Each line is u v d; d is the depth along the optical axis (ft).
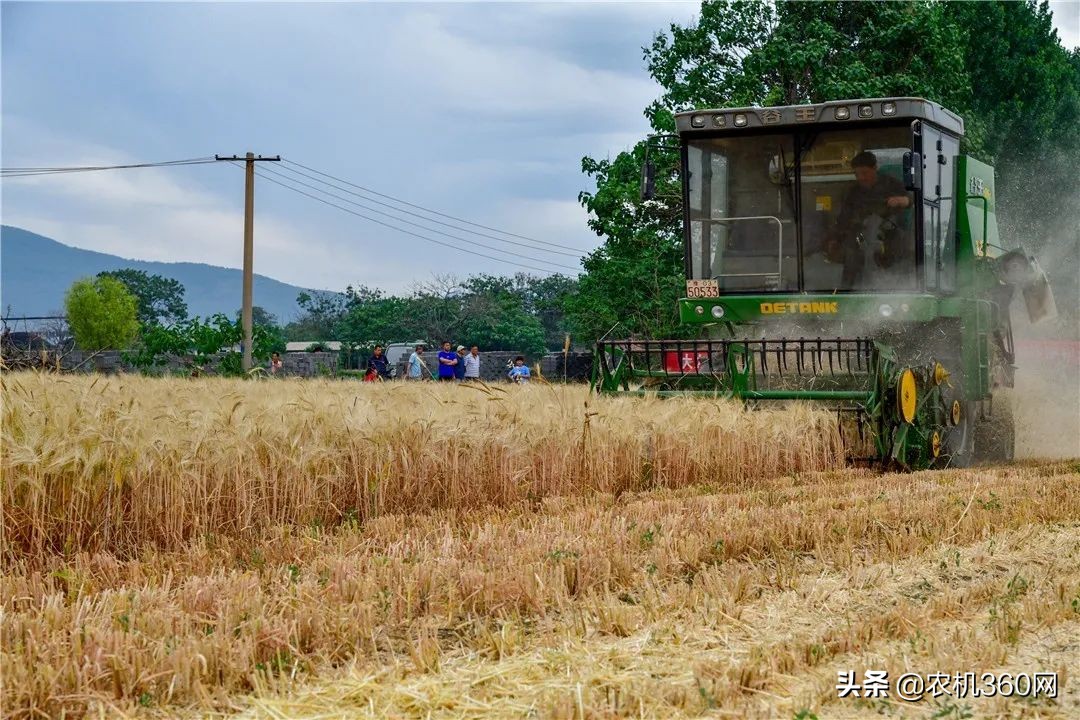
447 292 242.58
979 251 42.91
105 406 24.03
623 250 85.15
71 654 14.17
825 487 30.27
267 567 20.29
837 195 38.24
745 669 13.56
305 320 304.09
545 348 241.96
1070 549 21.49
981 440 43.04
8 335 81.87
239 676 13.76
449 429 28.76
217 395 27.61
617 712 12.41
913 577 19.34
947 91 83.82
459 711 12.76
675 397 36.45
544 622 16.43
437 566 19.15
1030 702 13.02
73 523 22.49
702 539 21.39
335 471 26.96
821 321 38.55
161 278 395.96
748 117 38.55
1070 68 121.60
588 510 26.40
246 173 113.09
